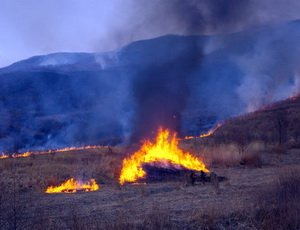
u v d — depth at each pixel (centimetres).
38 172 1711
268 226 774
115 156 2295
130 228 788
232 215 853
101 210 1003
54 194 1278
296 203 851
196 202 1035
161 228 796
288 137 3353
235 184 1303
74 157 2338
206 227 804
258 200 928
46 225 830
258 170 1656
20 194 1266
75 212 958
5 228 808
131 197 1177
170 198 1124
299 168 1402
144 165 1558
